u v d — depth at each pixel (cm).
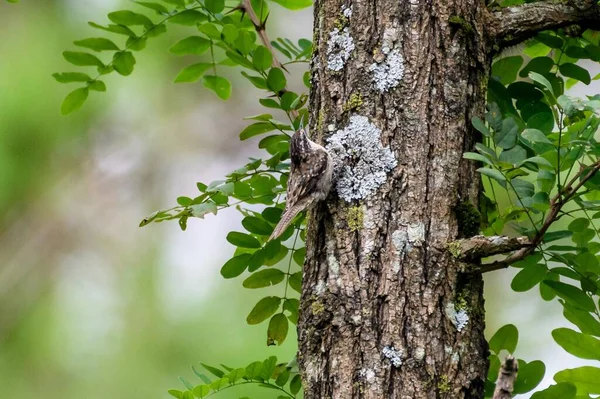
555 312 601
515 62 497
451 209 475
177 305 613
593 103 471
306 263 479
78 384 585
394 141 476
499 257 611
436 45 478
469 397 471
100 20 607
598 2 484
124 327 609
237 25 509
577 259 484
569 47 492
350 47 479
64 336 611
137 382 572
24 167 628
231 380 487
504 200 526
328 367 473
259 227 495
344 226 476
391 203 475
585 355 482
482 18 481
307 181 477
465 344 472
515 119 491
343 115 479
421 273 473
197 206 488
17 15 612
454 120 477
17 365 604
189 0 506
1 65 605
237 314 580
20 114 608
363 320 472
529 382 480
